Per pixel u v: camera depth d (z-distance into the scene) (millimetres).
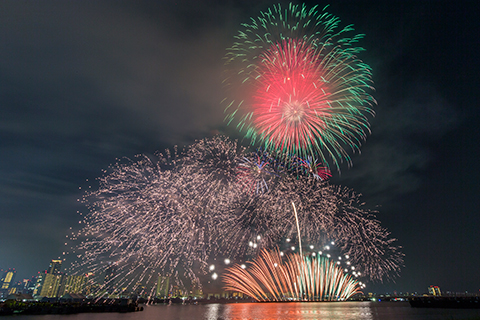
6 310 36500
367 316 27266
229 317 27562
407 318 25172
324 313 30844
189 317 28672
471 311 33719
